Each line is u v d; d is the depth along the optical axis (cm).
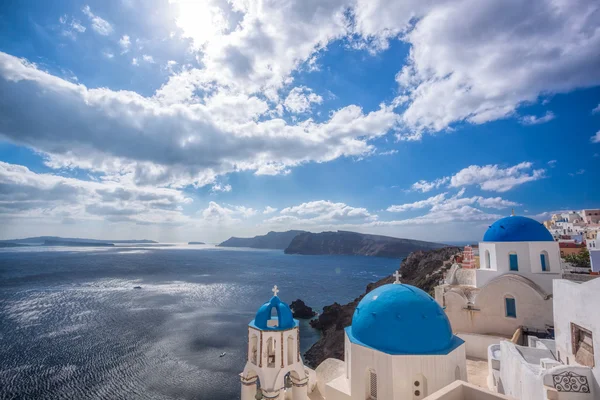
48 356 5000
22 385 4106
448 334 1633
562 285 1466
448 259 6638
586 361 1254
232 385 4247
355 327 1764
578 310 1302
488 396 1072
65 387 4094
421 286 5988
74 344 5531
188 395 3975
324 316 7325
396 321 1602
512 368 1574
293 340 1806
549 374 1198
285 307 1841
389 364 1505
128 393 3994
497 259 2739
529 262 2614
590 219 9669
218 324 6988
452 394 1102
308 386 2070
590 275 2450
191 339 5931
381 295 1752
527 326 2452
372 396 1611
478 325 2634
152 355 5153
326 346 5797
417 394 1481
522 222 2773
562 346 1464
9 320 6919
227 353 5319
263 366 1703
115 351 5272
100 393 3975
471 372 2202
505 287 2559
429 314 1631
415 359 1492
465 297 2736
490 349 2084
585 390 1152
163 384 4231
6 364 4681
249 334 1828
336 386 1794
